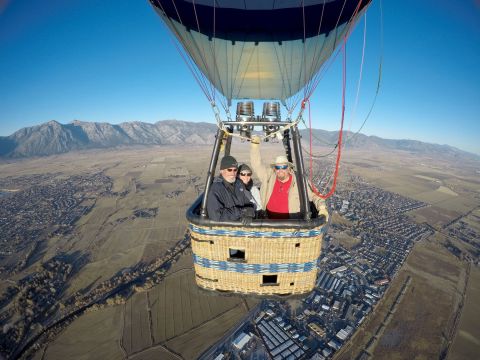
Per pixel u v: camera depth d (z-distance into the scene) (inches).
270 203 176.4
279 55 177.0
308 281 151.3
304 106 147.3
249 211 140.8
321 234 141.3
